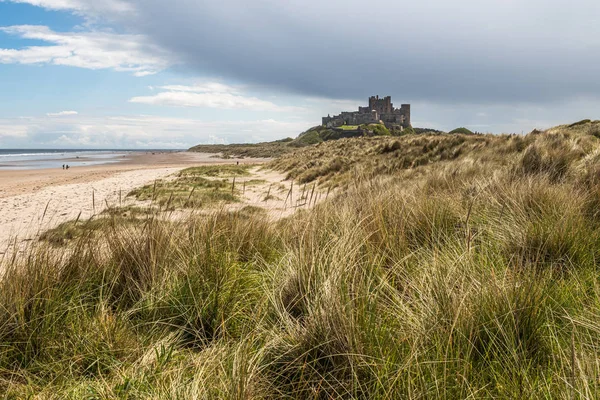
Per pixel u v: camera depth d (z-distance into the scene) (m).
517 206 4.16
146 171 38.88
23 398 1.88
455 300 2.12
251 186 19.09
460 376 1.65
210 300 2.78
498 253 3.18
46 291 2.62
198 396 1.64
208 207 5.23
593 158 6.77
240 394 1.65
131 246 3.49
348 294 2.19
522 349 1.83
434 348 1.88
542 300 2.17
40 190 21.97
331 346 2.01
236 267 3.46
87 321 2.52
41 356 2.24
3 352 2.16
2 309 2.39
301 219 4.47
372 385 1.77
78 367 2.11
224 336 2.40
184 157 91.75
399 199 4.74
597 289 2.29
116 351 2.24
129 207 10.66
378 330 2.08
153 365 2.05
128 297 3.05
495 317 1.92
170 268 3.20
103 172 38.69
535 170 7.24
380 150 18.08
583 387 1.47
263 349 2.01
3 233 8.99
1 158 84.88
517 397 1.53
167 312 2.78
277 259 3.75
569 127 22.03
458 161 12.18
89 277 3.12
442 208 4.26
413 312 2.30
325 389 1.78
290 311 2.60
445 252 3.12
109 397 1.76
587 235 3.29
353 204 4.90
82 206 14.20
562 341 1.95
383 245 3.42
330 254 2.88
